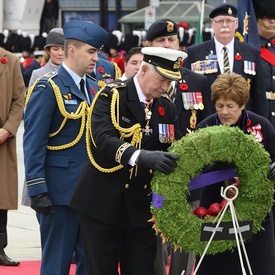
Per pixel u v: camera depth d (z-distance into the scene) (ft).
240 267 52.13
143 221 51.01
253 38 75.41
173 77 49.73
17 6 251.80
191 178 48.93
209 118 53.93
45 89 59.06
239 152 48.65
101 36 59.77
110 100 50.75
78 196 51.55
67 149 59.47
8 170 73.26
